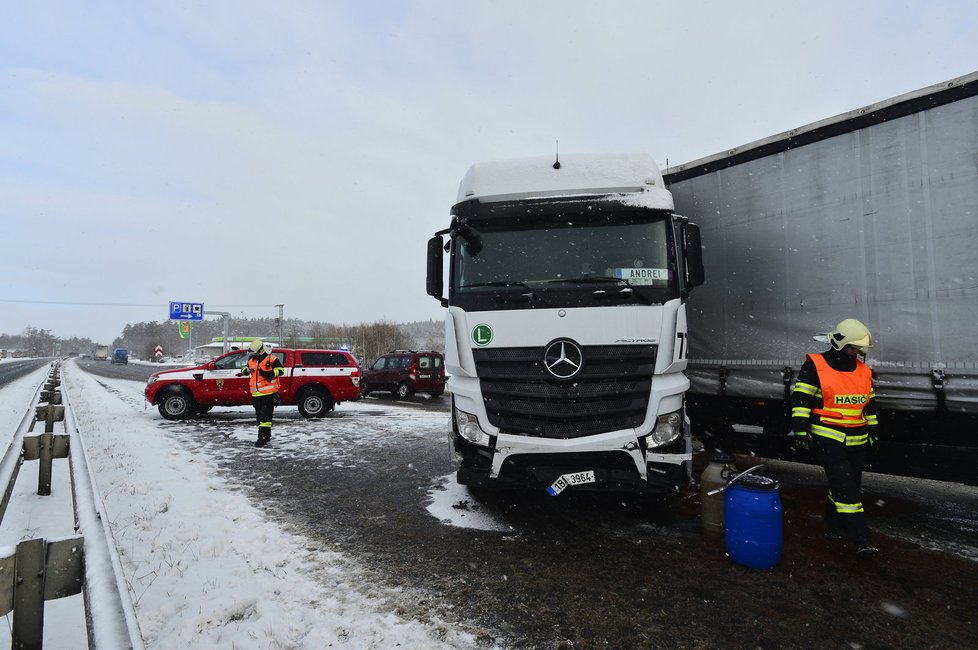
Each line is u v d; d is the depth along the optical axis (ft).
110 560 6.14
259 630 9.55
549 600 10.92
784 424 17.52
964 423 14.05
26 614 5.78
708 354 19.11
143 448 26.71
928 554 13.37
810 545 13.97
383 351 192.03
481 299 15.24
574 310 14.49
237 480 21.08
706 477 15.48
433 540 14.44
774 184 17.40
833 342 13.73
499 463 14.33
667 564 12.81
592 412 14.05
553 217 16.15
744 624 10.01
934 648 9.26
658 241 15.70
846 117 15.60
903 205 14.51
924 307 14.05
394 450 27.84
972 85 13.42
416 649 9.04
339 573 12.19
